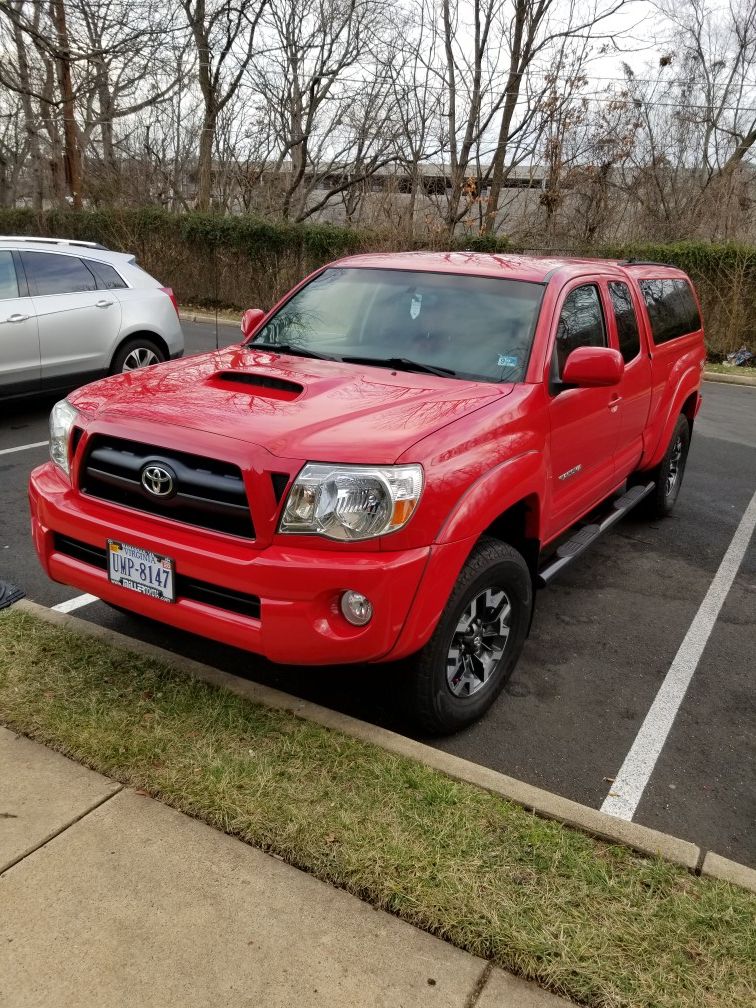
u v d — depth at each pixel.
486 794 2.90
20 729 3.07
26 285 7.64
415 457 2.87
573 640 4.41
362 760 3.00
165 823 2.66
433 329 4.00
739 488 7.77
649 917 2.41
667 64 23.23
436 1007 2.10
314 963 2.20
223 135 28.19
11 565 4.76
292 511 2.78
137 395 3.36
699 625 4.69
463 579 3.09
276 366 3.76
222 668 3.79
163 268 21.88
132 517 3.10
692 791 3.19
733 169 23.47
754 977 2.24
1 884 2.38
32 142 28.20
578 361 3.63
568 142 23.28
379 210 24.17
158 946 2.22
